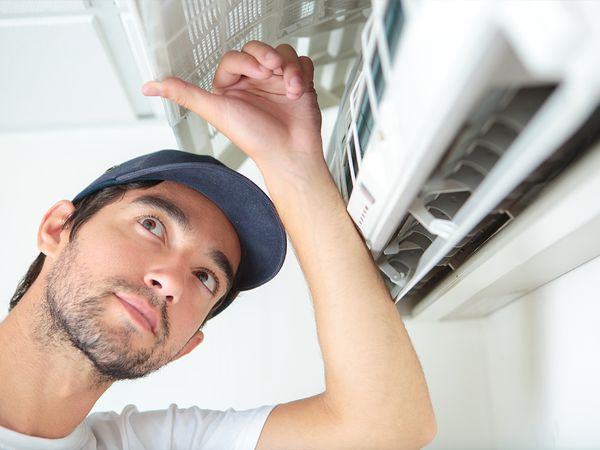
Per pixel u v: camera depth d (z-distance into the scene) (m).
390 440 0.93
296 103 0.89
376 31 0.53
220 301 1.18
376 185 0.63
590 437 1.08
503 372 1.46
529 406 1.33
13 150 1.92
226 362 1.62
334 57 1.19
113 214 0.97
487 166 0.55
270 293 1.68
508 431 1.42
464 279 1.11
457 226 0.64
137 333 0.91
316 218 0.89
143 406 1.58
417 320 1.59
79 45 1.67
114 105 1.91
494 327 1.52
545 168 0.67
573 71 0.33
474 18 0.34
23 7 1.53
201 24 0.79
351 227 0.90
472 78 0.38
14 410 0.93
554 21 0.31
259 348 1.63
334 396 0.94
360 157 0.70
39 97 1.85
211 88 1.03
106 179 1.01
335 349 0.92
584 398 1.10
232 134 0.87
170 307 0.95
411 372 0.92
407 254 0.92
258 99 0.89
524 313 1.34
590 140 0.61
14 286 1.73
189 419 1.10
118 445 1.05
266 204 1.08
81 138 1.95
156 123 1.98
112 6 1.53
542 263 1.02
